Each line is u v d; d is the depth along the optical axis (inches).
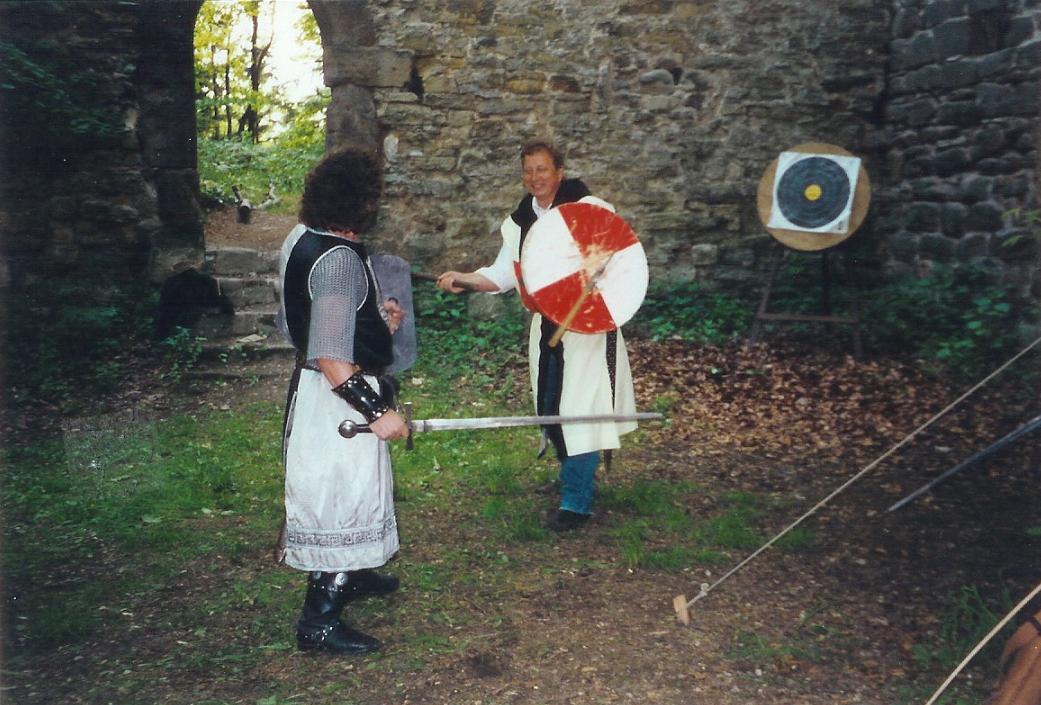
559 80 320.8
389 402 115.9
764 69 328.2
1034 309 266.4
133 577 146.7
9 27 304.5
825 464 206.7
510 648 124.0
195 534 164.9
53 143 308.7
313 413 114.0
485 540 162.6
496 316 308.2
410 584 144.2
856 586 143.1
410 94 313.1
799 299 322.0
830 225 290.8
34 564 151.6
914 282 308.8
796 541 159.8
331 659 120.8
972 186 296.0
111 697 111.2
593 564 152.1
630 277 149.7
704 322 310.2
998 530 165.2
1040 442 209.6
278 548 119.6
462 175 319.0
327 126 312.5
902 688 112.3
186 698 111.1
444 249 320.2
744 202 332.5
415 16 310.3
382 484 117.2
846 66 330.0
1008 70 283.3
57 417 245.8
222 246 359.9
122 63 315.9
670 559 152.2
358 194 112.5
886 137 332.2
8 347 288.0
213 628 130.0
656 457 212.4
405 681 115.6
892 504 179.6
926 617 132.0
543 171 160.7
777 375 267.1
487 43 315.6
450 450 211.6
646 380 266.7
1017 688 89.4
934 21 308.5
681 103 327.3
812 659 120.6
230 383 273.4
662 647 124.2
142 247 321.7
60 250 313.4
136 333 300.4
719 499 183.8
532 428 229.0
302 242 112.3
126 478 193.6
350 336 109.7
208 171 554.3
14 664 119.0
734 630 128.9
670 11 323.0
